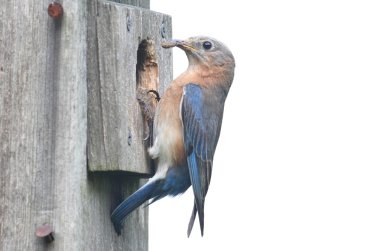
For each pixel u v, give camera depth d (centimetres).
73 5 1105
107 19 1173
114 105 1163
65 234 1085
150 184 1219
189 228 1223
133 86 1202
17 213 1087
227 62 1343
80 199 1099
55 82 1102
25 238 1085
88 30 1159
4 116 1099
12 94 1102
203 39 1330
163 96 1265
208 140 1296
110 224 1173
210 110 1308
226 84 1342
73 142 1095
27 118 1098
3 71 1105
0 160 1093
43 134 1097
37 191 1091
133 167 1183
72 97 1098
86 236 1111
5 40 1109
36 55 1105
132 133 1188
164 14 1295
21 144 1095
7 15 1111
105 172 1151
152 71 1279
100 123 1149
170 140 1254
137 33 1223
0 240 1083
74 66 1101
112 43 1173
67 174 1091
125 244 1212
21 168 1093
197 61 1328
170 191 1258
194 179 1262
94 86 1155
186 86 1299
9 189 1091
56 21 1106
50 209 1089
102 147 1143
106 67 1165
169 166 1249
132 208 1192
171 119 1266
